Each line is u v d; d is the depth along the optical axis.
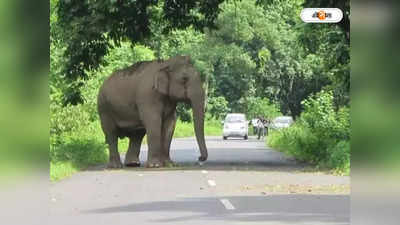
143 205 14.28
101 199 15.27
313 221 12.05
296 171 22.78
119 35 27.08
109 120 26.38
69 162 23.77
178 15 28.59
